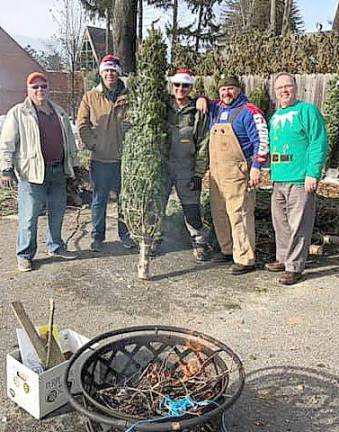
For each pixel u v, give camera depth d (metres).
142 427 1.83
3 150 4.21
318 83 9.79
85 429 2.39
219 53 12.22
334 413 2.54
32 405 2.47
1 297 3.90
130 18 9.05
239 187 4.34
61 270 4.48
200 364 2.38
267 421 2.47
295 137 4.04
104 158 4.76
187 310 3.74
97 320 3.55
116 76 4.65
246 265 4.46
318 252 4.91
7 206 6.67
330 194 6.95
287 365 2.98
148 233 4.20
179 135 4.44
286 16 20.27
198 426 1.93
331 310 3.75
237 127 4.22
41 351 2.56
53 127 4.39
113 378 2.41
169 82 4.96
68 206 6.62
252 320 3.58
